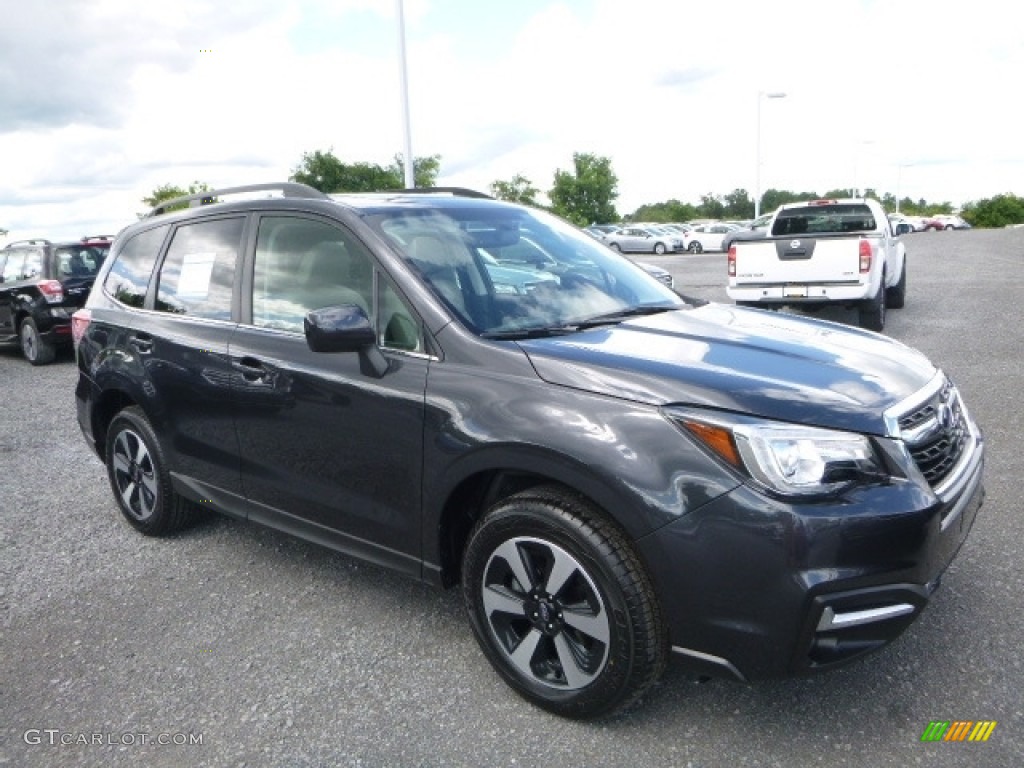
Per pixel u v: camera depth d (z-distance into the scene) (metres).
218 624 3.58
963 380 7.27
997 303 12.52
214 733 2.84
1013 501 4.39
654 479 2.47
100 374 4.50
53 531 4.78
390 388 3.07
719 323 3.39
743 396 2.54
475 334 3.00
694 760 2.58
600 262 3.97
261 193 4.08
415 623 3.52
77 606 3.81
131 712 2.98
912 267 20.78
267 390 3.51
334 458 3.31
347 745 2.74
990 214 76.81
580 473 2.57
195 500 4.12
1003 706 2.74
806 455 2.41
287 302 3.60
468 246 3.53
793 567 2.35
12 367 11.42
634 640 2.56
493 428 2.76
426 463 2.98
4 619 3.72
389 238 3.35
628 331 3.16
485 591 2.91
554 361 2.79
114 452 4.62
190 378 3.91
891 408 2.60
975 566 3.68
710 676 2.55
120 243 4.82
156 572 4.14
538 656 2.85
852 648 2.45
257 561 4.22
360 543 3.33
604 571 2.56
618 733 2.72
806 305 11.09
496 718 2.84
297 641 3.41
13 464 6.26
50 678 3.23
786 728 2.71
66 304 11.17
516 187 40.09
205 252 4.08
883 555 2.39
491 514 2.85
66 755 2.76
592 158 51.34
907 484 2.47
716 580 2.43
